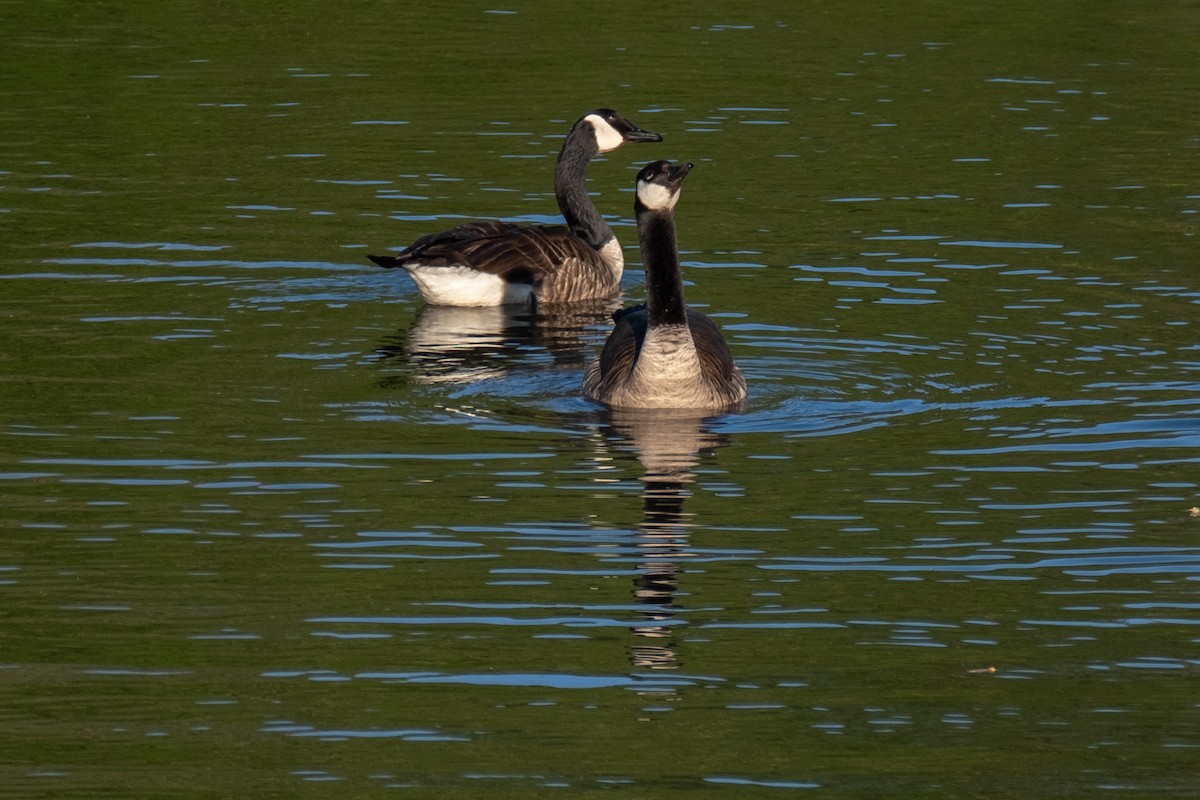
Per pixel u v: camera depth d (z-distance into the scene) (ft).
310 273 73.00
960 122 96.58
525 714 35.78
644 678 37.42
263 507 46.96
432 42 114.83
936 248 75.20
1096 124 95.91
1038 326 64.64
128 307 67.31
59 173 86.63
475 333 67.31
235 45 113.80
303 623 39.96
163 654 38.22
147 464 50.03
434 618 40.29
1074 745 34.55
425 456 51.24
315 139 93.45
